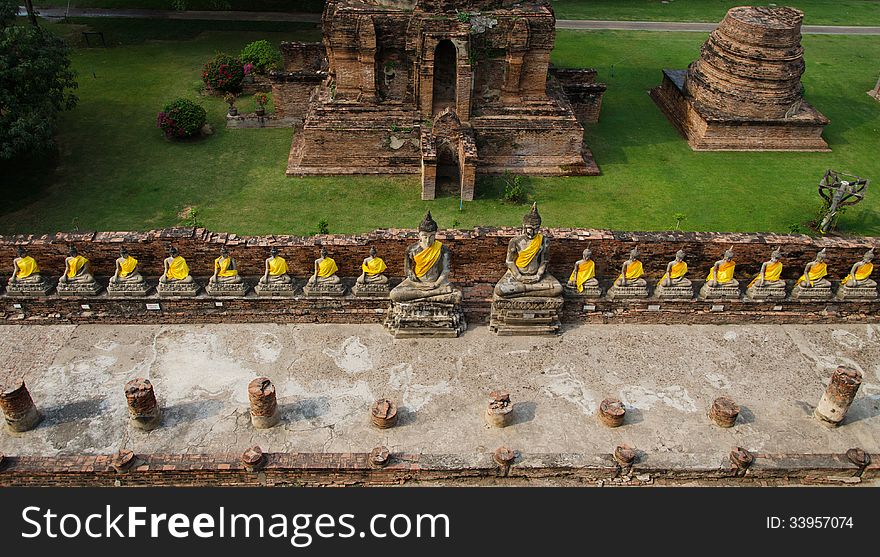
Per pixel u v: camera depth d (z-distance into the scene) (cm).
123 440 1716
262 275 2114
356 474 1617
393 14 3009
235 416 1789
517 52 3066
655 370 1973
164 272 2069
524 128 3212
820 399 1883
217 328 2069
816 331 2128
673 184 3328
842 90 4453
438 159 3162
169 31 4919
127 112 3794
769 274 2072
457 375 1936
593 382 1928
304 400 1841
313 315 2081
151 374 1903
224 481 1617
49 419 1762
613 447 1741
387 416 1738
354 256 2073
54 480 1590
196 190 3170
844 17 5912
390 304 2061
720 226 3038
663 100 4097
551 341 2062
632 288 2069
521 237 1981
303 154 3306
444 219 2994
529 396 1875
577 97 3769
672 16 5709
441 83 3253
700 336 2098
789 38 3441
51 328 2047
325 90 3369
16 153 2898
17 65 2872
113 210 3008
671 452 1702
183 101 3503
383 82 3192
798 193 3309
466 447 1728
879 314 2147
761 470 1648
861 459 1650
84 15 5125
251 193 3159
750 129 3619
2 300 2009
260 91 4059
